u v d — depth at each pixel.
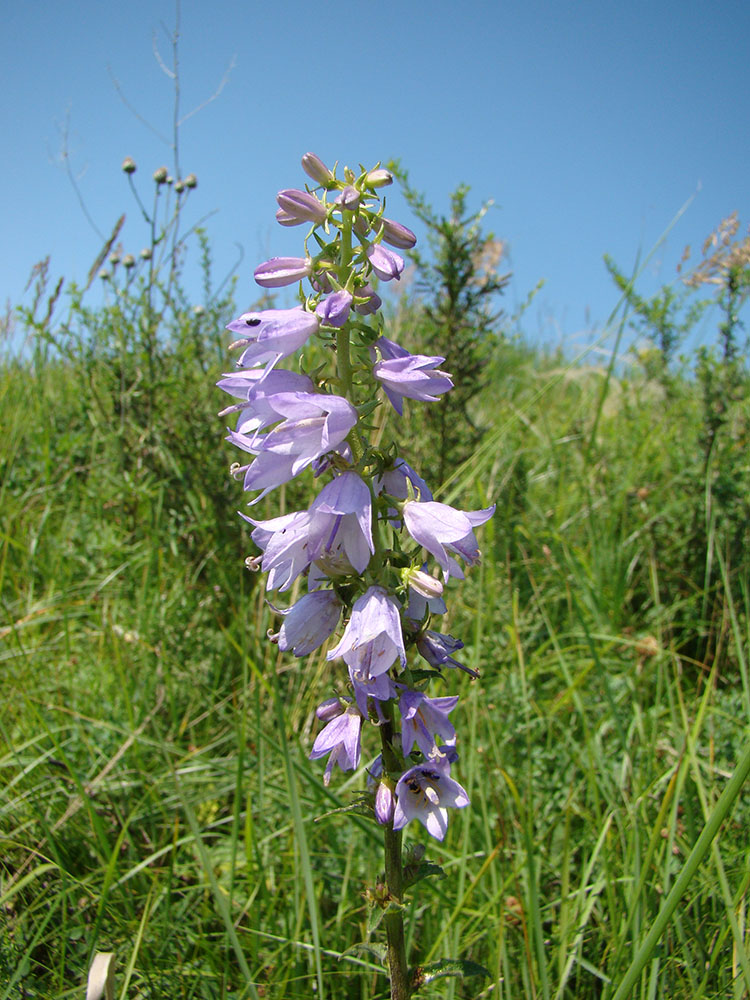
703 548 0.73
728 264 0.78
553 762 0.53
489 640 0.63
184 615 0.67
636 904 0.39
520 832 0.45
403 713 0.30
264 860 0.48
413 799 0.32
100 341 0.84
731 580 0.69
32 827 0.47
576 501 0.85
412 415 0.75
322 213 0.32
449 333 0.79
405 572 0.32
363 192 0.32
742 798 0.47
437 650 0.33
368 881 0.46
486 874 0.46
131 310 0.85
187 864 0.48
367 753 0.54
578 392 1.24
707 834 0.31
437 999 0.41
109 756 0.54
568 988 0.41
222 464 0.81
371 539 0.30
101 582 0.71
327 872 0.48
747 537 0.73
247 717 0.58
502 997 0.41
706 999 0.38
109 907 0.43
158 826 0.51
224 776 0.55
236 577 0.75
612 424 1.00
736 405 0.80
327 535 0.31
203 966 0.43
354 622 0.30
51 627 0.69
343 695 0.34
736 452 0.76
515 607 0.57
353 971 0.41
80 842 0.48
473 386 0.79
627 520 0.81
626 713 0.57
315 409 0.31
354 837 0.50
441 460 0.77
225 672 0.66
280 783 0.53
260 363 0.34
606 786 0.47
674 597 0.73
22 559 0.77
